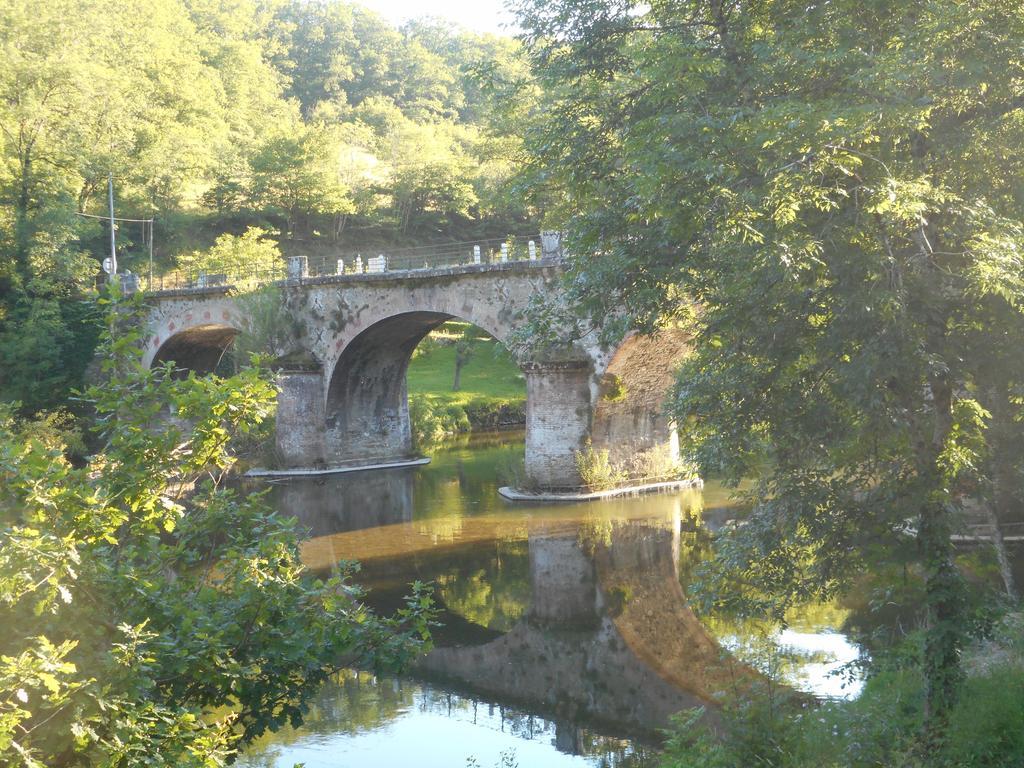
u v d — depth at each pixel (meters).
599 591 24.67
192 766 7.28
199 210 91.12
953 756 10.93
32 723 7.12
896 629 18.22
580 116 14.72
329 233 94.81
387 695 18.34
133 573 8.51
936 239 11.59
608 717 16.69
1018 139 10.71
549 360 36.75
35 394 52.75
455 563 27.62
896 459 12.44
